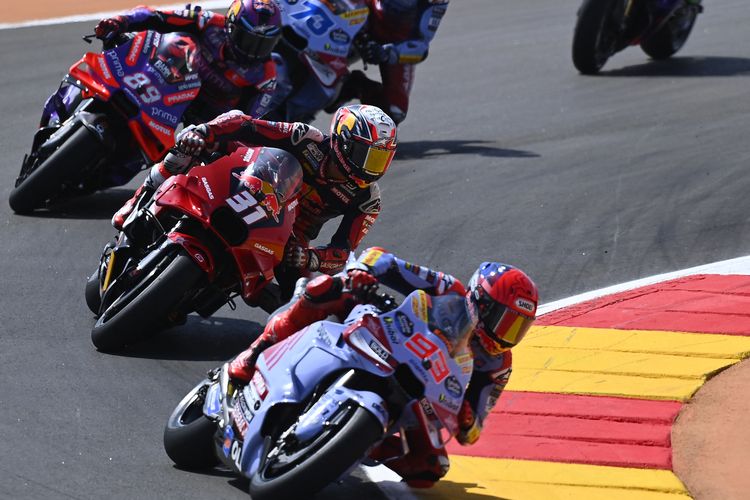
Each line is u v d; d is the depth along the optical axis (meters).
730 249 31.73
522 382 22.86
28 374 21.31
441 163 40.31
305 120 40.03
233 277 22.94
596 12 52.84
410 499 17.64
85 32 61.47
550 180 38.22
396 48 40.88
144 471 17.80
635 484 18.53
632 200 35.97
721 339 24.83
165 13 31.75
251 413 16.84
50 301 25.55
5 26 63.34
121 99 30.80
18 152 39.47
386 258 17.30
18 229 30.73
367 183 22.30
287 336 17.72
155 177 23.95
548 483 18.55
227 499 16.98
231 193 22.16
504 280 16.83
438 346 16.42
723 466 19.31
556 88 52.06
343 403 15.98
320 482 15.39
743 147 41.69
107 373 21.73
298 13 38.97
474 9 71.75
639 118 46.41
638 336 25.08
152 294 21.88
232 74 31.94
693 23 58.31
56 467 17.59
